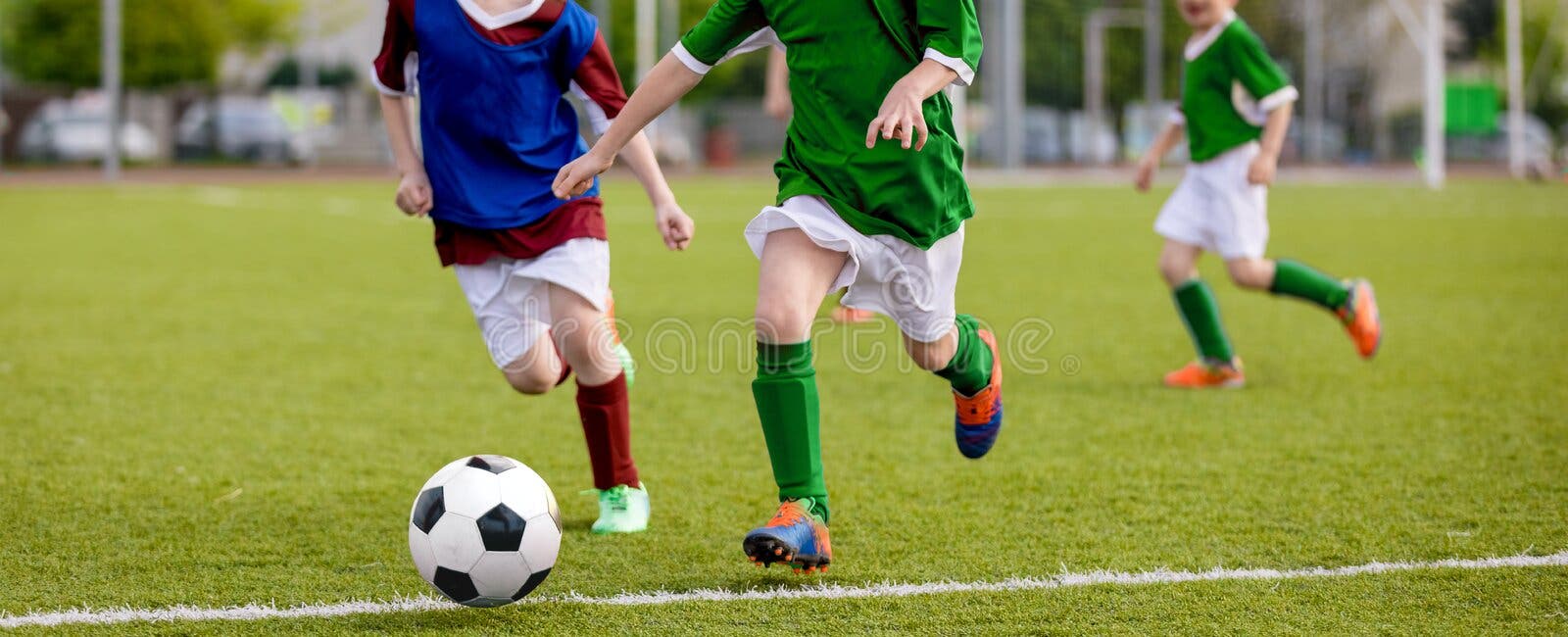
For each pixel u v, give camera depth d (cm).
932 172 1193
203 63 13388
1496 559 1250
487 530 1089
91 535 1354
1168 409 2020
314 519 1423
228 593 1174
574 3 1387
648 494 1537
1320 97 14175
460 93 1337
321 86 15400
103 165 12044
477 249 1361
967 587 1184
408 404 2077
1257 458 1691
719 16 1205
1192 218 2253
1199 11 2220
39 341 2669
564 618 1109
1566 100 16088
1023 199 7900
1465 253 4456
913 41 1171
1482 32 16138
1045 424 1909
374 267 4141
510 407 2059
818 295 1192
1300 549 1292
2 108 12506
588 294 1355
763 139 14312
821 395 2159
